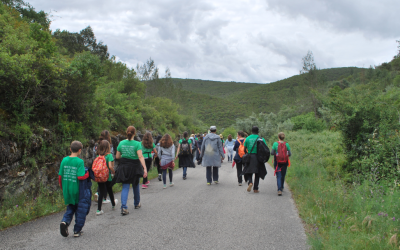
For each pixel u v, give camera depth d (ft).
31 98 22.30
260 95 501.15
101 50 133.90
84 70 27.25
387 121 25.44
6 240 13.52
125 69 76.54
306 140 66.90
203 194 24.66
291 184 28.25
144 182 29.50
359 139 26.73
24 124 20.24
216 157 29.94
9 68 20.34
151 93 102.32
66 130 25.70
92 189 24.82
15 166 18.63
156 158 34.01
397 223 13.89
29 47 24.68
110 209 19.71
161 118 73.72
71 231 14.99
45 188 21.47
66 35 116.88
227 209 19.27
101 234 14.30
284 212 18.57
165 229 15.02
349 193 20.53
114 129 42.14
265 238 13.69
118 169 18.84
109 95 46.09
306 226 15.61
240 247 12.53
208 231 14.69
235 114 329.31
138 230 14.89
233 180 33.53
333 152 42.32
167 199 22.70
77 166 14.20
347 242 12.48
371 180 20.36
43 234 14.46
